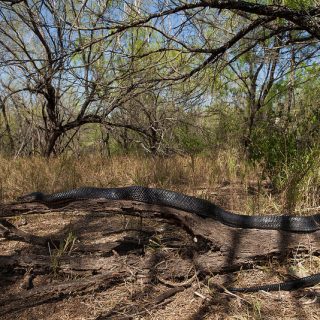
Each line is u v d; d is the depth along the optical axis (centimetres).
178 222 396
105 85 671
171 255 379
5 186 679
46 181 695
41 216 543
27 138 1437
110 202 395
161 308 321
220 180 732
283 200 531
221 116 1071
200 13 632
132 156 1162
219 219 384
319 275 348
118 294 341
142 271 360
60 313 316
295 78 866
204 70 673
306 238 377
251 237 372
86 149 1688
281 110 851
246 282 354
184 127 1189
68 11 740
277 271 368
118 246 399
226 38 714
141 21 562
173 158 1040
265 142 767
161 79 653
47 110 1179
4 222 414
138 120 1211
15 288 353
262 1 717
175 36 591
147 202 391
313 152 594
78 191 402
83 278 355
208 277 357
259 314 301
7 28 1011
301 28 619
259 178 664
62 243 397
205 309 316
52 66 721
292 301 324
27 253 396
